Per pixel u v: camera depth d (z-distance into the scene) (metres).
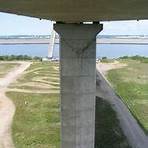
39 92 70.75
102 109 55.62
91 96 28.41
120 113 53.75
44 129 45.41
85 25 27.73
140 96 66.50
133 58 139.88
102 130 44.62
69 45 27.75
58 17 24.95
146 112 54.78
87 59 28.02
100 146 39.12
